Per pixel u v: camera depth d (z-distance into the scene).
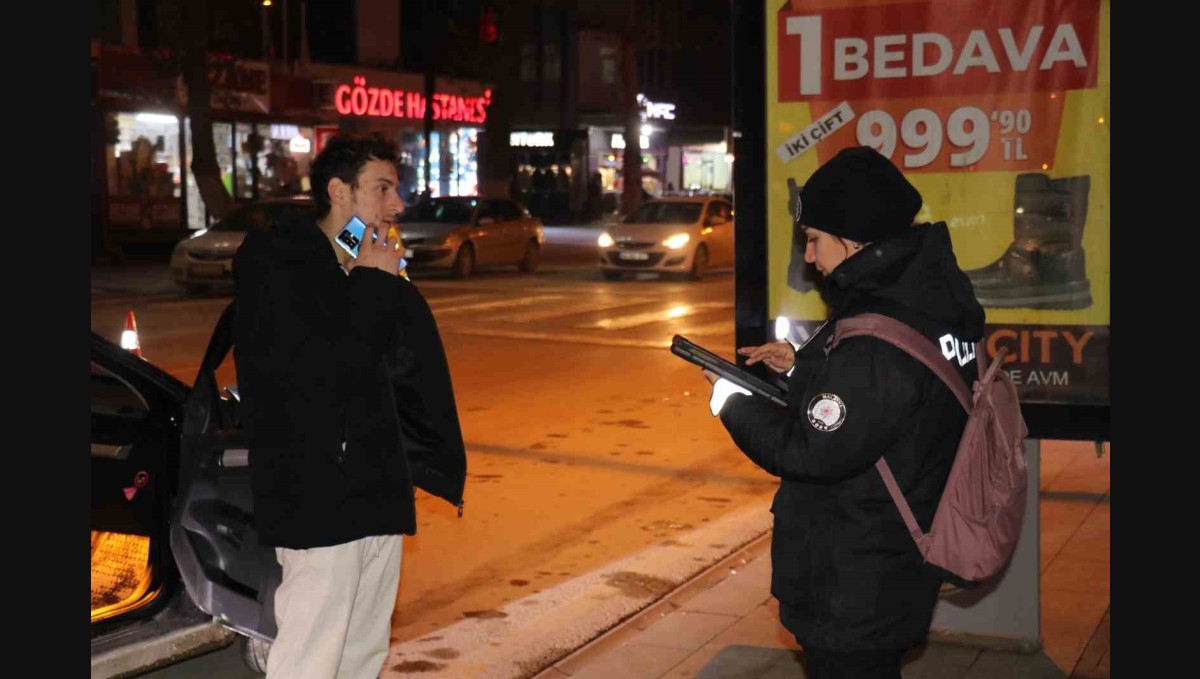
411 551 6.44
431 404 3.41
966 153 4.46
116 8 27.30
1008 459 2.83
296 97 32.22
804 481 2.76
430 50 32.09
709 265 23.62
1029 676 4.46
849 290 2.85
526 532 6.78
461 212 24.28
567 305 18.56
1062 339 4.44
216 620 4.23
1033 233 4.43
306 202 20.70
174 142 28.72
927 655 4.68
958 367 2.81
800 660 4.75
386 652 3.54
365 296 3.17
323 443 3.15
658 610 5.52
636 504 7.36
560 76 47.47
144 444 4.27
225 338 4.01
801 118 4.61
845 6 4.53
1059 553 6.07
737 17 4.64
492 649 5.01
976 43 4.41
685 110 53.81
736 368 2.99
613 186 53.09
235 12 30.75
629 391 11.15
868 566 2.76
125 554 4.50
